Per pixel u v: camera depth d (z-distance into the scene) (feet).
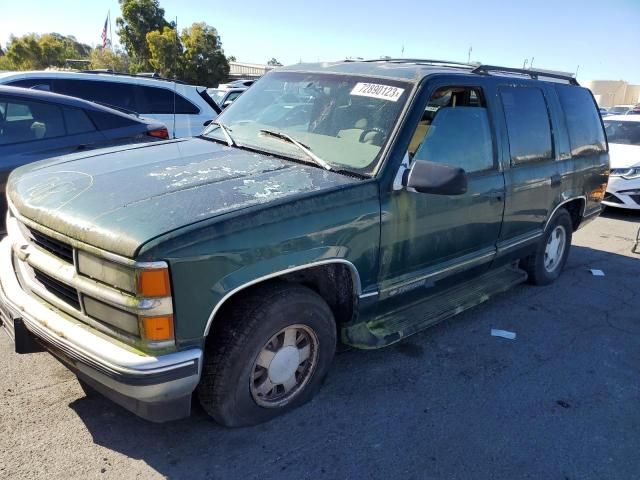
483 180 13.12
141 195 8.86
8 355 11.66
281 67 14.93
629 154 31.45
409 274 11.69
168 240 7.61
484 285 15.17
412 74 11.94
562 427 10.69
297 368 10.23
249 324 8.92
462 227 12.72
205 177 9.86
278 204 8.91
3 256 10.61
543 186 15.72
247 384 9.32
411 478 8.98
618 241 25.67
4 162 16.01
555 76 17.54
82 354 8.14
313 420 10.27
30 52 167.73
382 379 11.91
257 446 9.45
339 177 10.36
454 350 13.55
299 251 9.10
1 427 9.39
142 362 7.76
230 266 8.23
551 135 16.22
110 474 8.56
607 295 18.13
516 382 12.23
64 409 10.03
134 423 9.80
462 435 10.19
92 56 135.74
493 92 13.67
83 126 18.31
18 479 8.27
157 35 124.47
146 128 20.17
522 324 15.39
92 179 9.77
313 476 8.84
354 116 11.62
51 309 9.02
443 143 12.05
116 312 7.98
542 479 9.21
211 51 130.11
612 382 12.55
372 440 9.84
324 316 10.11
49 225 8.71
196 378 8.29
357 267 10.30
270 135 12.17
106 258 7.84
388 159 10.61
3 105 16.62
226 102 53.83
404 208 10.89
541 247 17.34
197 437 9.55
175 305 7.82
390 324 12.00
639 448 10.23
